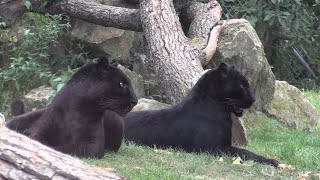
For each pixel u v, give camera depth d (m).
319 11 23.06
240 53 14.64
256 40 14.89
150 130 11.00
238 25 15.03
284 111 15.48
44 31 15.36
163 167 9.15
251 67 14.66
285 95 15.79
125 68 14.54
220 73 10.89
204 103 10.91
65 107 9.24
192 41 14.61
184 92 13.25
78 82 9.25
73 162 5.35
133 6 17.28
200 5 16.20
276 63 24.44
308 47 24.45
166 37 14.05
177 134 10.86
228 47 14.67
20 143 5.43
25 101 13.61
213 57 14.81
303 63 24.91
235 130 12.59
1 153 5.32
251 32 14.94
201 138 10.73
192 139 10.78
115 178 5.26
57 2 16.08
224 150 10.66
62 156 5.41
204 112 10.87
